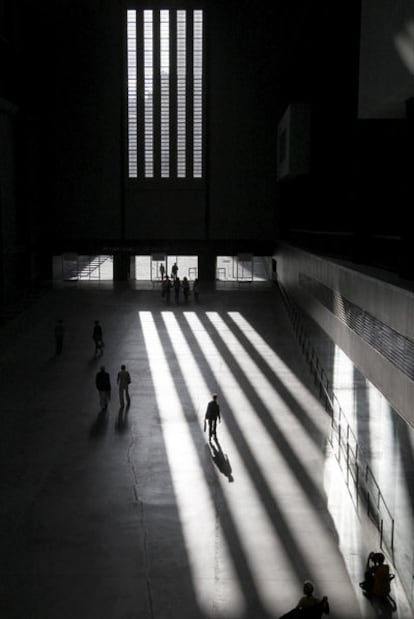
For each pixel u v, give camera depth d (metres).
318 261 25.83
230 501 14.52
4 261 36.69
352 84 27.17
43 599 10.93
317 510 14.19
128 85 47.28
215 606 10.77
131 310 36.62
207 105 47.31
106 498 14.60
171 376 24.39
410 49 13.24
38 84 46.00
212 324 33.12
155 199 48.31
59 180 47.81
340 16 28.72
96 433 18.66
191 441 18.12
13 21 37.75
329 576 11.70
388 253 18.88
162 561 12.08
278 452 17.39
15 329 31.92
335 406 21.06
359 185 21.22
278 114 47.34
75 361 26.36
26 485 15.27
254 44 46.75
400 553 12.56
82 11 46.19
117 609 10.67
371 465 16.67
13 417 20.00
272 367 25.62
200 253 48.94
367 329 16.95
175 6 46.28
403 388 13.48
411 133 15.56
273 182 48.12
